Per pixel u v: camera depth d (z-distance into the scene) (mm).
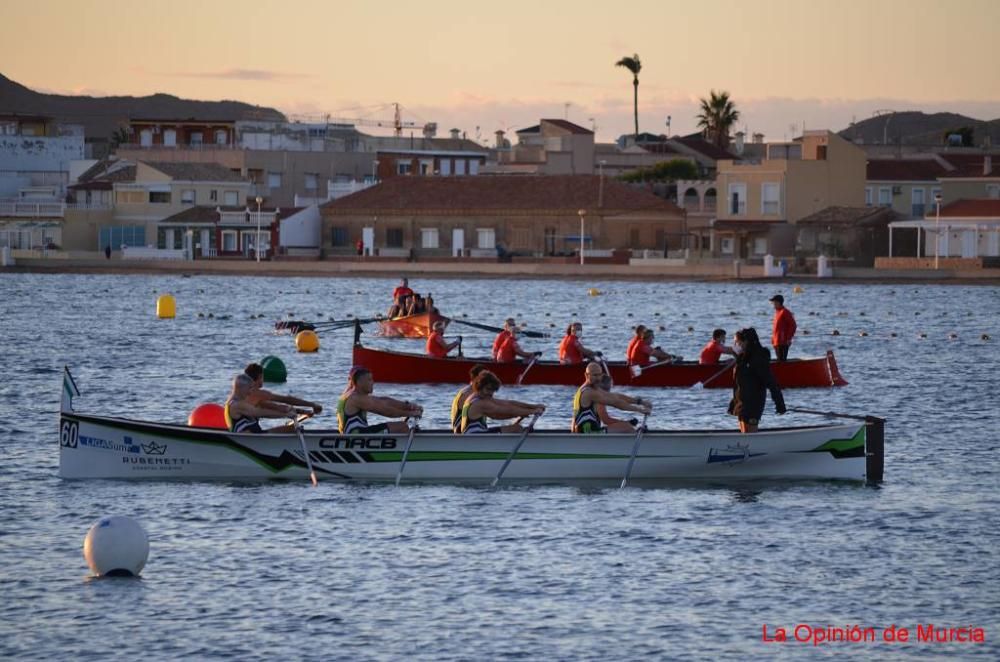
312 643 34656
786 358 85375
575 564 41062
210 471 51125
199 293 183125
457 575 40000
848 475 52000
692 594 38531
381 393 77438
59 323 131500
